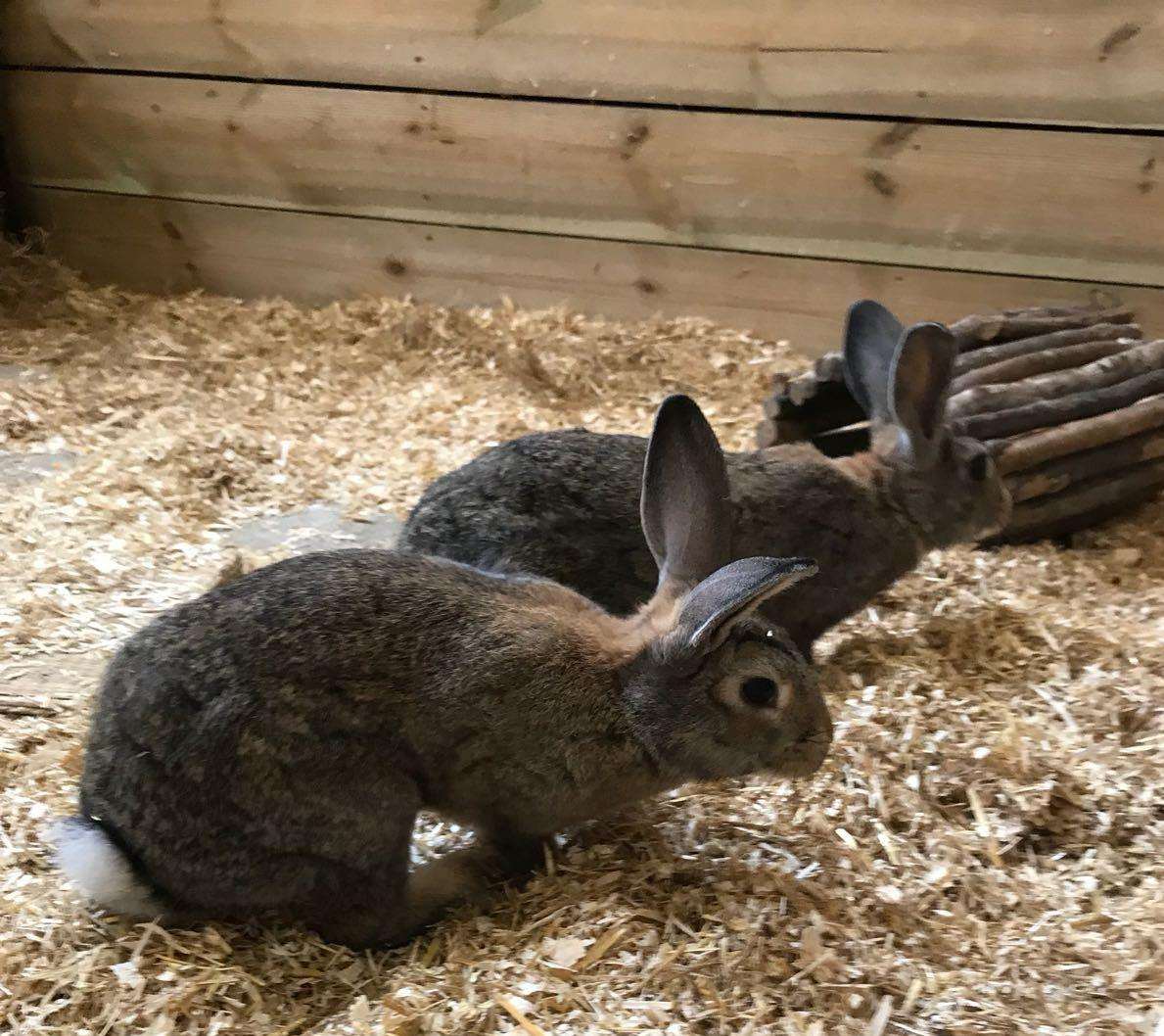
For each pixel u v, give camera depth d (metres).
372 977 0.57
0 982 0.53
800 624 0.84
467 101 1.37
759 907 0.58
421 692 0.57
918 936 0.59
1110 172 1.18
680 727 0.59
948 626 0.88
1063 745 0.73
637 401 1.26
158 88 1.48
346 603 0.58
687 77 1.29
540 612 0.61
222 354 1.35
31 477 1.06
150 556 0.94
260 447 1.11
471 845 0.65
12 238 1.62
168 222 1.55
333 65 1.40
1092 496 1.00
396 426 1.18
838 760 0.71
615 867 0.62
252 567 0.92
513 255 1.43
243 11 1.40
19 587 0.88
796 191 1.29
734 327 1.38
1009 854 0.66
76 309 1.49
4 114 1.57
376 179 1.44
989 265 1.25
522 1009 0.53
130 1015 0.52
